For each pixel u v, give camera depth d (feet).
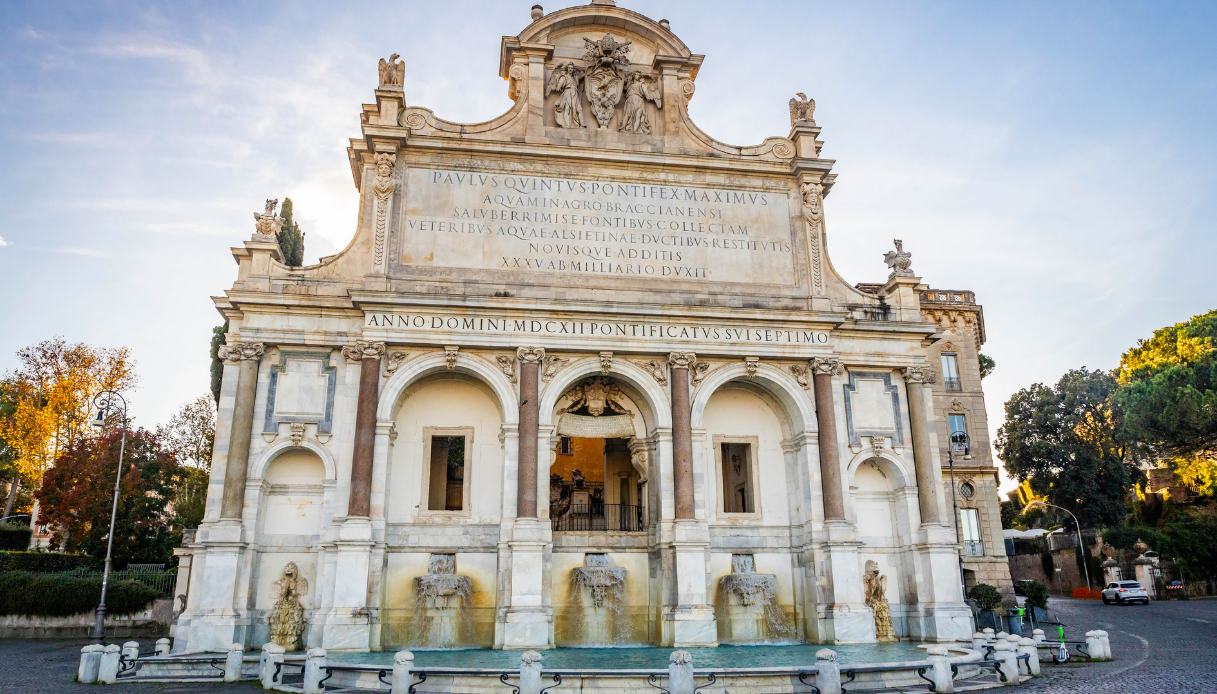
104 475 167.94
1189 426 202.18
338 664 72.23
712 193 122.21
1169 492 233.55
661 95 124.47
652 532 110.52
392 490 106.63
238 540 97.96
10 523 190.49
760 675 64.49
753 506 116.78
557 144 118.73
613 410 118.93
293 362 106.83
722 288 117.91
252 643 98.73
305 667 68.85
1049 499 274.36
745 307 114.93
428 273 110.93
